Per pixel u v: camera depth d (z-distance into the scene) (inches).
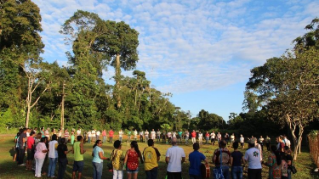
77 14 2106.3
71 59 2028.8
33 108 1707.7
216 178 288.5
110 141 1160.8
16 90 1577.3
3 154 624.1
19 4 1560.0
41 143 387.5
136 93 2399.1
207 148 1016.2
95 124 1860.2
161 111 2506.2
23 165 472.7
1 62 1462.8
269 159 301.9
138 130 2170.3
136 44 2615.7
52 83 1596.9
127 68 2797.7
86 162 538.9
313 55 631.8
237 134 2005.4
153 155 290.0
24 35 1555.1
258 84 1401.3
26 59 1455.5
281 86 681.0
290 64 632.4
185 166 522.0
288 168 319.9
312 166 576.4
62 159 354.3
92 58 2041.1
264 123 1831.9
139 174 425.7
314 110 602.5
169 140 1206.3
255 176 291.9
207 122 2898.6
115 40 2397.9
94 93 1927.9
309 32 1282.0
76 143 345.4
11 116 1445.6
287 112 642.8
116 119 2038.6
